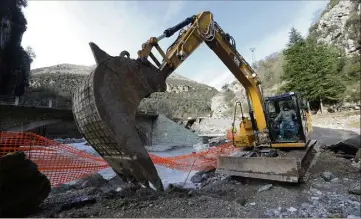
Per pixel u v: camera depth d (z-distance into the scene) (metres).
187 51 6.91
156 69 6.11
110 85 5.07
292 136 8.41
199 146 25.05
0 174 4.48
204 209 4.82
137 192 5.45
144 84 5.72
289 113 8.53
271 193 6.59
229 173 8.05
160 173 11.55
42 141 14.50
